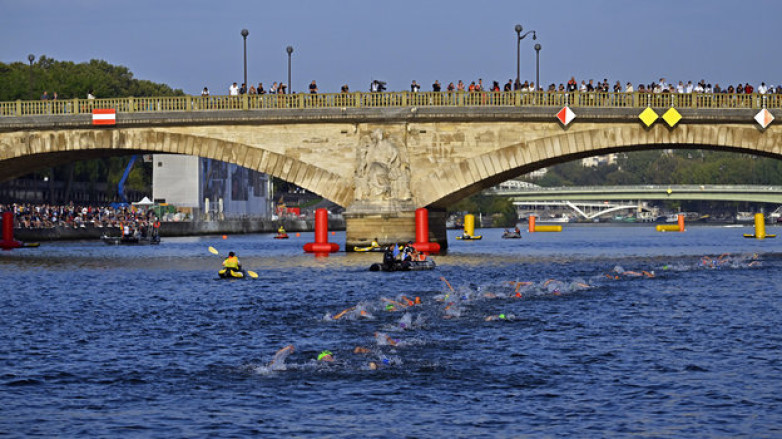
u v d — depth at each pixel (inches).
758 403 3336.6
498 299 6166.3
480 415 3216.0
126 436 3009.4
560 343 4466.0
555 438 2972.4
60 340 4702.3
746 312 5516.7
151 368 3969.0
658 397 3427.7
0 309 5949.8
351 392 3521.2
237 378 3764.8
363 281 7519.7
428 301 6063.0
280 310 5792.3
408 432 3036.4
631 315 5393.7
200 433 3036.4
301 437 2992.1
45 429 3083.2
